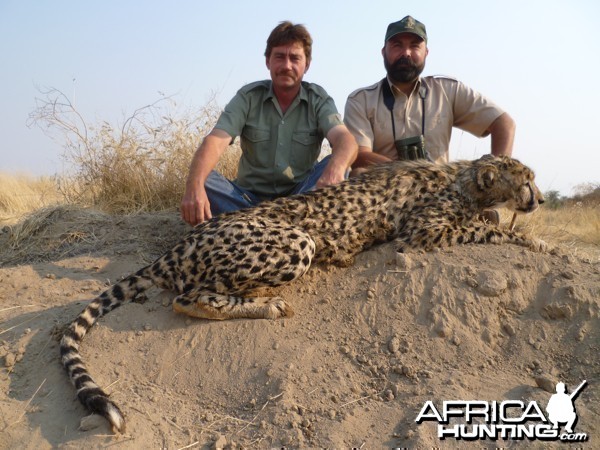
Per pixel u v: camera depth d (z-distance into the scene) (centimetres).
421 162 210
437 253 181
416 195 197
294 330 158
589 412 136
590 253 261
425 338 157
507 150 247
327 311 165
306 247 166
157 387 144
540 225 290
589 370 151
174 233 227
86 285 187
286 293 172
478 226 190
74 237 225
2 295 179
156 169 277
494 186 199
